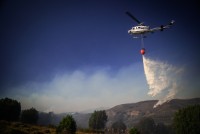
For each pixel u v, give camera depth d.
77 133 87.81
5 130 61.25
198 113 92.94
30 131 68.75
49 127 91.12
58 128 69.44
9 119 90.88
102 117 135.75
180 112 98.69
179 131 96.00
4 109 89.56
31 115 105.25
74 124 68.88
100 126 134.50
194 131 91.50
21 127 73.12
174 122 100.81
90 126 134.88
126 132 140.75
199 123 91.44
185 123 94.12
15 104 92.62
